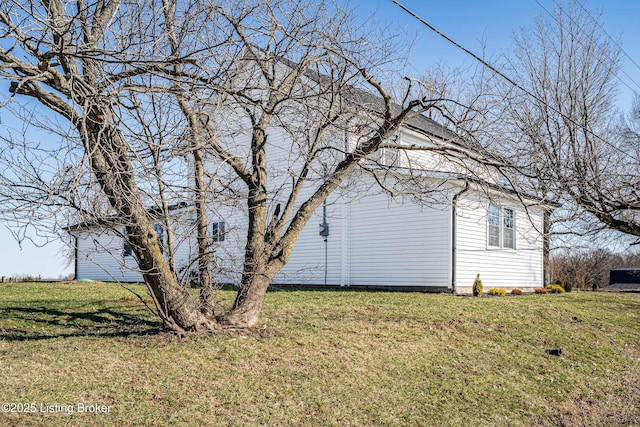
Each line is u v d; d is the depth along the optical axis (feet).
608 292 64.34
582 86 49.19
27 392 17.69
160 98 23.30
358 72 27.22
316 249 57.06
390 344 27.17
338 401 20.22
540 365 27.76
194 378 20.16
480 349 28.63
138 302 35.96
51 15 19.12
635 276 101.60
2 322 28.37
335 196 55.83
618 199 45.32
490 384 24.30
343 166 28.91
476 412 21.38
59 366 20.29
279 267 28.12
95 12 21.98
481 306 38.34
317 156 32.22
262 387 20.27
